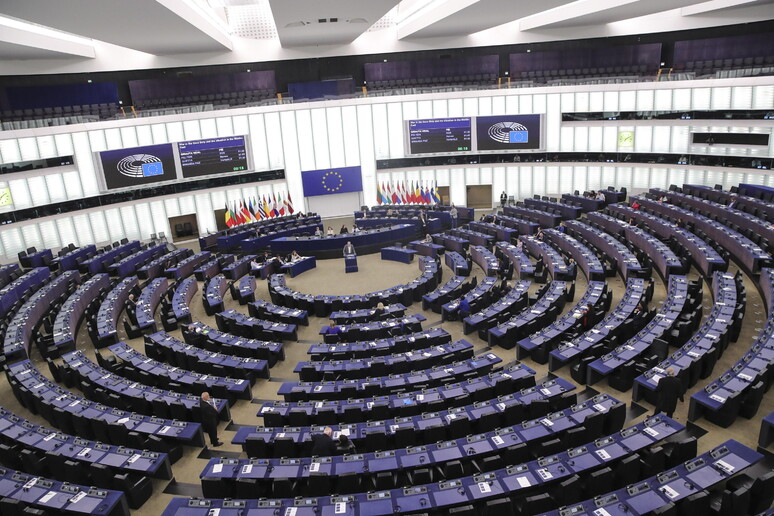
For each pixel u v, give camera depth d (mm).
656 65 39031
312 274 29500
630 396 15211
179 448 14039
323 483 11164
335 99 38500
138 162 34969
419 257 30375
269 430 13258
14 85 36250
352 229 36031
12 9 20484
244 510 10125
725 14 35406
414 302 24531
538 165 39312
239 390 16422
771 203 28281
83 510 10625
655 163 35750
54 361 20438
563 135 38438
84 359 18031
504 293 22719
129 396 15602
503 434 11961
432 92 38344
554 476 10375
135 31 27531
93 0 20328
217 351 19578
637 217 30078
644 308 18781
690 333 16969
